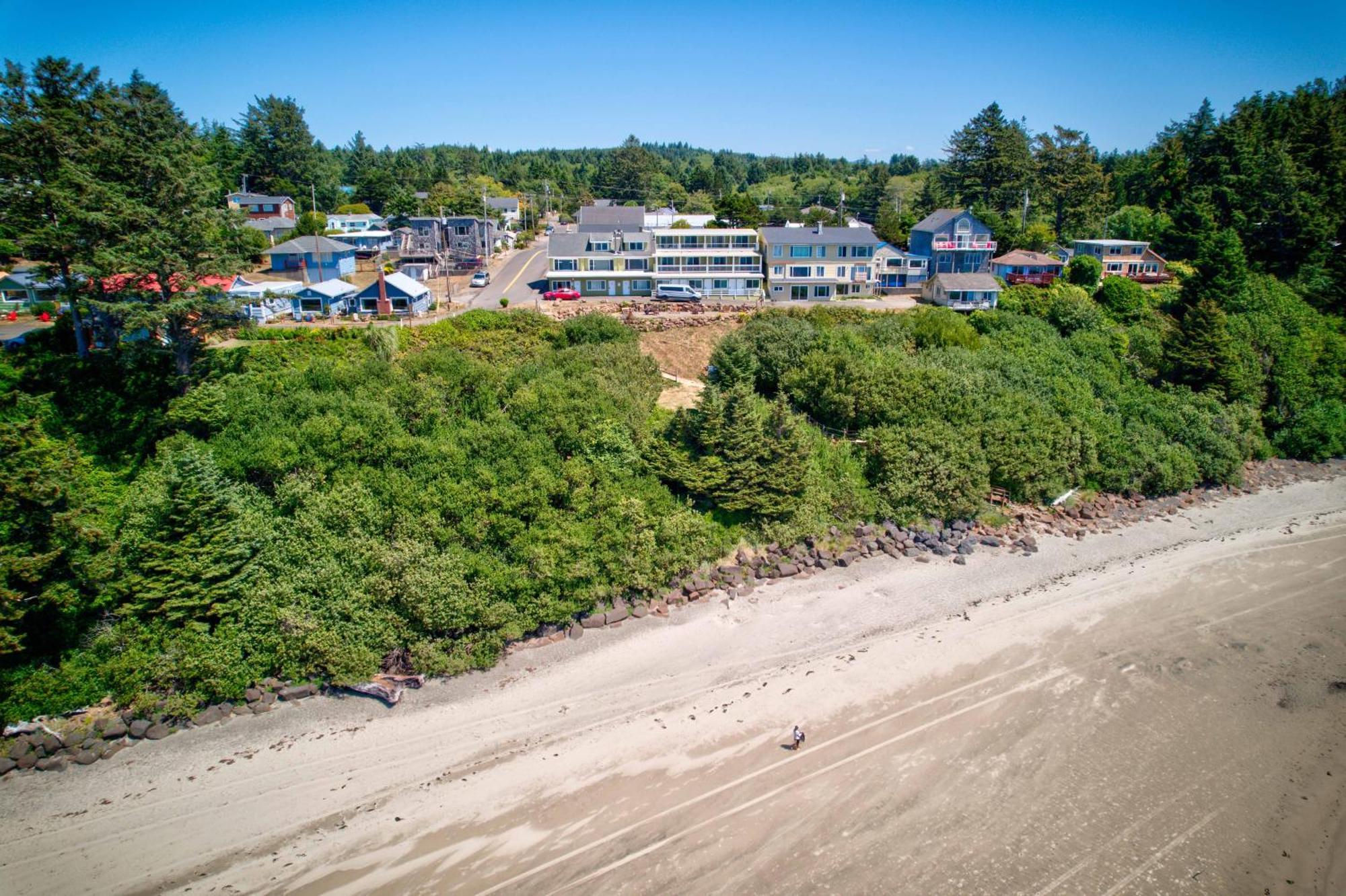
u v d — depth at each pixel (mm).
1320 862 24094
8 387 41781
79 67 42844
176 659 30750
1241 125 103375
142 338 47188
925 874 23531
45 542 30219
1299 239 84188
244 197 110875
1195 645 35062
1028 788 26828
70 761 28547
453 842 25062
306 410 40469
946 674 32969
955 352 59938
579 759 28516
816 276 81750
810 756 28359
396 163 167250
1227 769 27766
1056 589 39906
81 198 40750
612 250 81688
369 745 29484
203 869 24125
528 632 35812
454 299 76562
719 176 190750
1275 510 50312
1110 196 112188
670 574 39000
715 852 24406
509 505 36781
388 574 33719
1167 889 23172
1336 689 31984
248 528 33781
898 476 46188
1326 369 66750
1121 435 54438
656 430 45469
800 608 38156
